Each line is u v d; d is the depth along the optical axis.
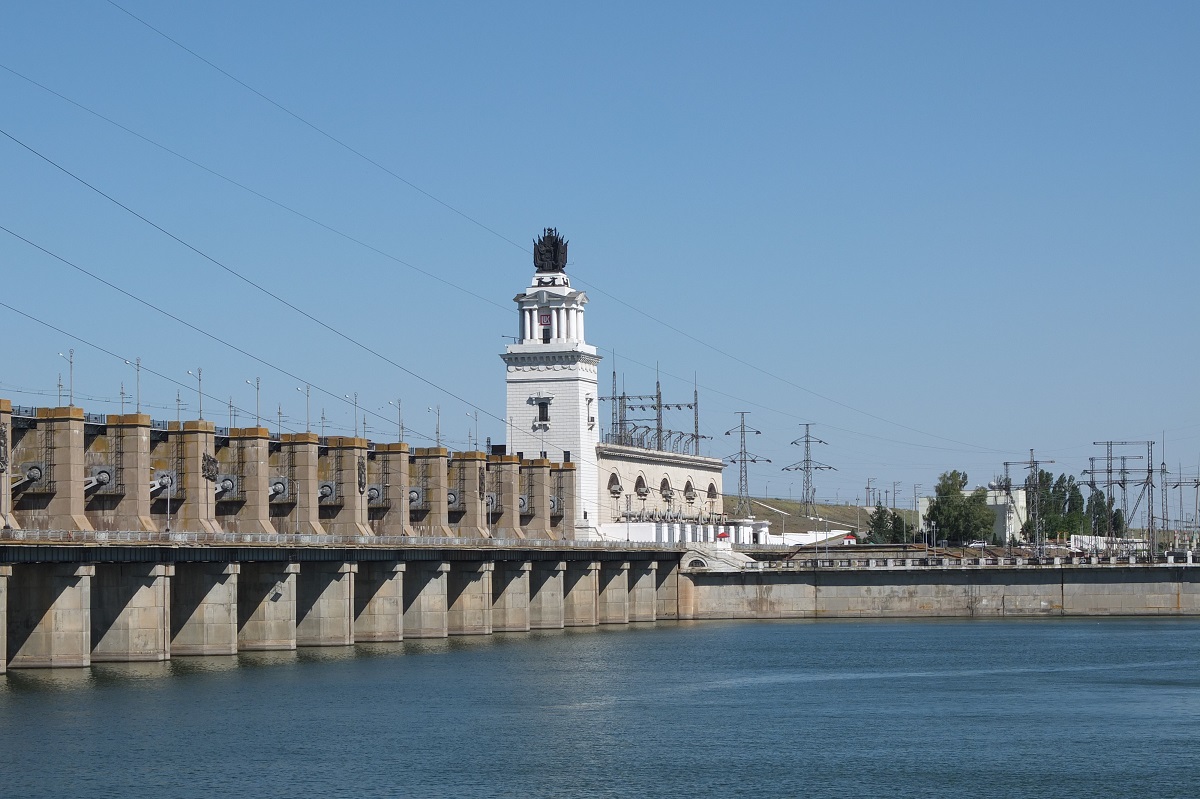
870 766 96.69
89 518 156.25
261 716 113.94
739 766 96.69
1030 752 101.06
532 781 92.06
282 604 158.25
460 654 164.00
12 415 148.75
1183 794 88.75
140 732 106.06
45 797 87.12
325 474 183.50
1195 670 147.88
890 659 161.62
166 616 143.25
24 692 122.19
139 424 153.38
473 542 189.38
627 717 116.12
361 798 87.50
